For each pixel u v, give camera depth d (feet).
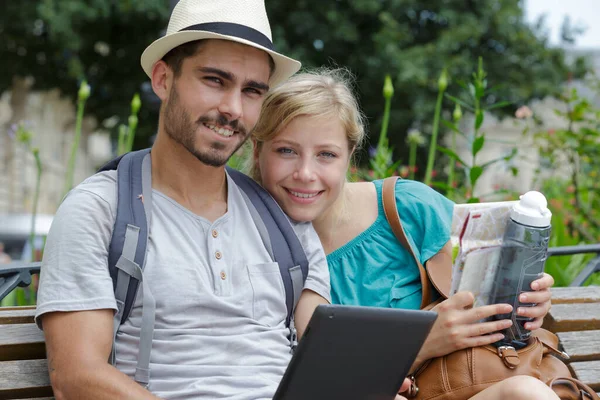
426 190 9.59
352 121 8.91
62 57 46.78
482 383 8.21
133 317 7.48
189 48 7.79
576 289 10.38
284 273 8.14
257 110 8.10
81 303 7.07
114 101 47.34
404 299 9.14
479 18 48.39
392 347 6.60
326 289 8.58
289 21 44.65
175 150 7.91
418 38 47.70
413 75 42.19
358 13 45.80
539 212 8.29
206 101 7.74
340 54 45.39
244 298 7.84
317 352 6.31
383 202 9.43
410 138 16.05
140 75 47.65
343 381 6.60
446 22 47.78
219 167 8.07
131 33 47.47
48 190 90.22
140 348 7.38
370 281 9.29
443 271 9.09
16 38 46.47
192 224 7.86
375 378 6.72
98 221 7.41
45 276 7.22
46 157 87.10
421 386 8.42
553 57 50.44
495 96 47.32
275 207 8.47
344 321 6.26
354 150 9.36
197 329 7.56
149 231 7.61
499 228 8.45
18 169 79.66
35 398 7.86
